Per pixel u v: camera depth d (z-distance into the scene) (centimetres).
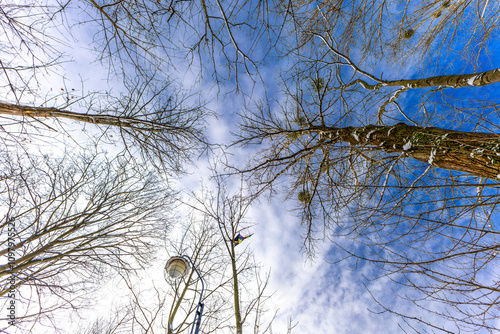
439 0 444
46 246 505
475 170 298
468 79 362
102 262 550
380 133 415
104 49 389
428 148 343
